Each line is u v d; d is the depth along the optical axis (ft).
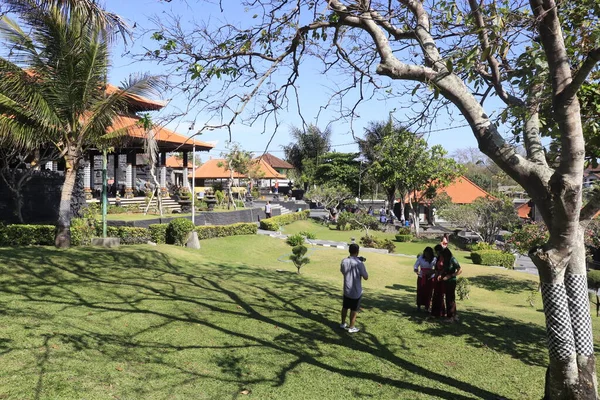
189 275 38.34
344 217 126.93
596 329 32.81
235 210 97.50
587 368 15.90
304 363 21.01
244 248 70.90
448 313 30.30
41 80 39.58
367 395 18.19
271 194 175.01
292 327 26.20
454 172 116.88
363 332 26.58
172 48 20.08
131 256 42.22
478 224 104.78
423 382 19.93
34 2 35.40
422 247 103.96
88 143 45.06
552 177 14.66
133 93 41.68
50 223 58.08
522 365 22.91
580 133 14.30
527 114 17.61
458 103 16.17
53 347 19.15
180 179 165.78
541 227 58.08
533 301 48.03
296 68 21.38
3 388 15.34
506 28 18.03
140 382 17.25
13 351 18.21
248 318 27.04
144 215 73.56
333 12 21.09
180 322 24.84
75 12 28.14
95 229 54.49
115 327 22.80
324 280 45.01
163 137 74.79
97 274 33.99
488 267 70.28
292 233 109.09
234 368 19.66
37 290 27.68
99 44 39.04
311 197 165.58
